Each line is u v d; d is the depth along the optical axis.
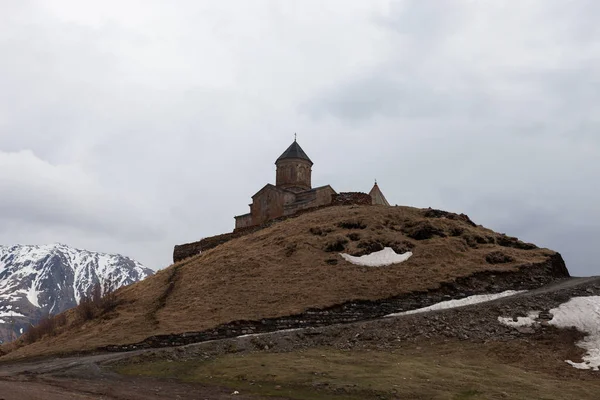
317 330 31.92
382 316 37.34
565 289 36.19
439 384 22.12
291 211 71.44
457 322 31.83
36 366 29.81
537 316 31.84
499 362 26.69
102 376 25.41
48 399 18.02
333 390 21.53
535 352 27.64
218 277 45.16
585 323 30.19
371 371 24.14
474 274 42.97
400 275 42.75
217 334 35.06
